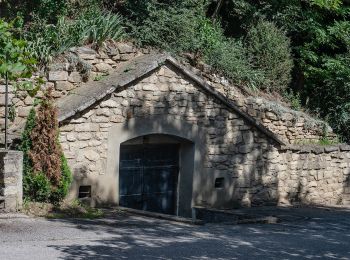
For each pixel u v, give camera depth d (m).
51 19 15.58
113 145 13.23
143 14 16.14
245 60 17.44
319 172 17.03
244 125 15.36
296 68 19.70
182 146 14.76
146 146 14.29
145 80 13.64
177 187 14.85
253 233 11.38
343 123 18.83
